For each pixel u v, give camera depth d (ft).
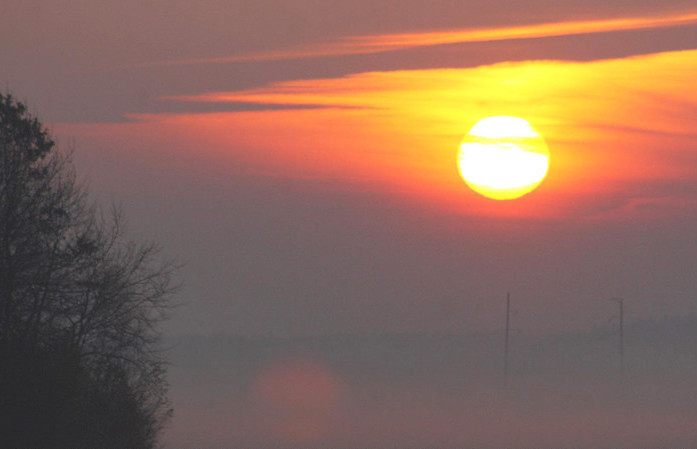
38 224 453.58
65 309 461.78
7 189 447.01
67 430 447.42
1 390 422.00
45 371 432.66
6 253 439.22
